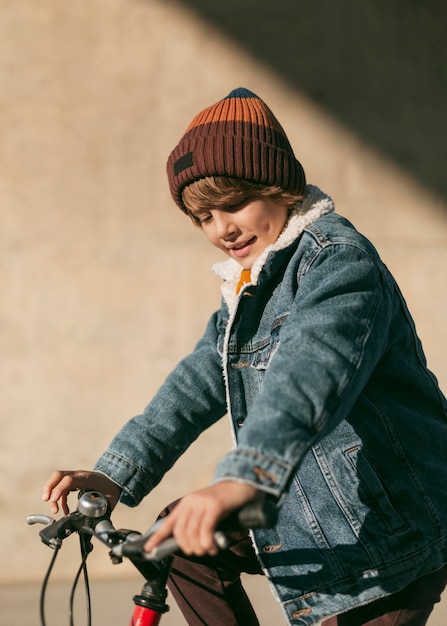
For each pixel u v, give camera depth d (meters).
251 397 1.34
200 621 1.39
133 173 3.36
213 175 1.33
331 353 1.02
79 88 3.35
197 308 3.37
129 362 3.31
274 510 0.87
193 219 1.47
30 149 3.31
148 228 3.36
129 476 1.40
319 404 0.97
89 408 3.27
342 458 1.23
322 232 1.27
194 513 0.87
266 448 0.92
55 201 3.32
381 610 1.22
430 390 1.30
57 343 3.28
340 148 3.48
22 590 3.04
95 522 1.15
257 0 3.45
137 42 3.38
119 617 2.65
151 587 1.11
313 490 1.24
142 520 3.26
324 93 3.48
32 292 3.28
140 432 1.44
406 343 1.31
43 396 3.25
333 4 3.50
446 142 3.55
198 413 1.49
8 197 3.29
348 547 1.21
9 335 3.26
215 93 3.41
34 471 3.23
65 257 3.31
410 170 3.52
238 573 1.41
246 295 1.33
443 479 1.25
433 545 1.21
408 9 3.55
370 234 3.49
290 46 3.46
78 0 3.36
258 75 3.44
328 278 1.15
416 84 3.54
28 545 3.20
